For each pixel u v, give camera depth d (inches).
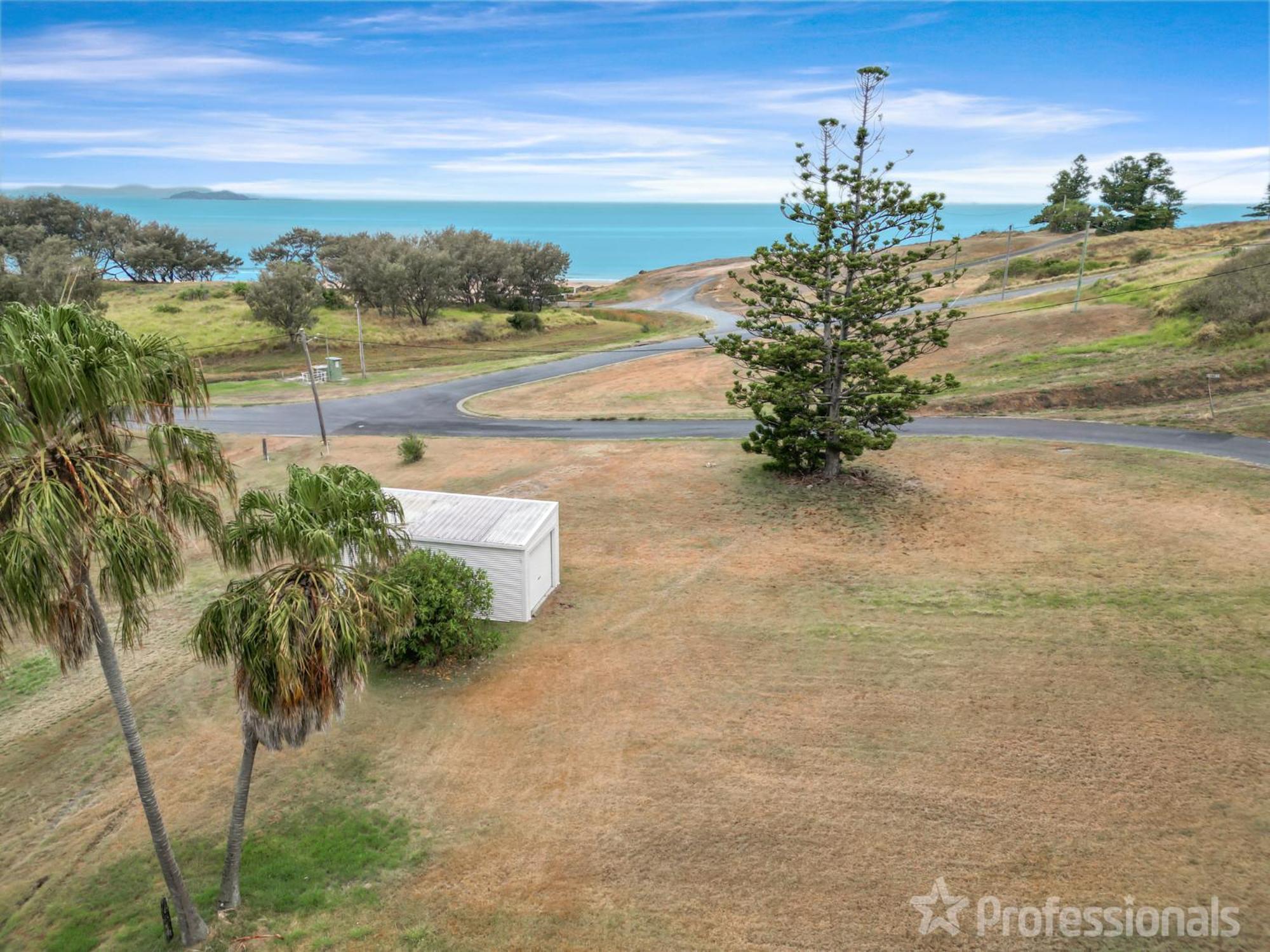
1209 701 679.7
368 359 3235.7
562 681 791.7
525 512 974.4
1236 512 1069.1
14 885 576.1
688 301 5162.4
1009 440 1482.5
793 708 721.6
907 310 2979.8
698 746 676.1
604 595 979.9
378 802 631.2
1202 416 1513.3
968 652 792.3
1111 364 1895.9
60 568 399.5
